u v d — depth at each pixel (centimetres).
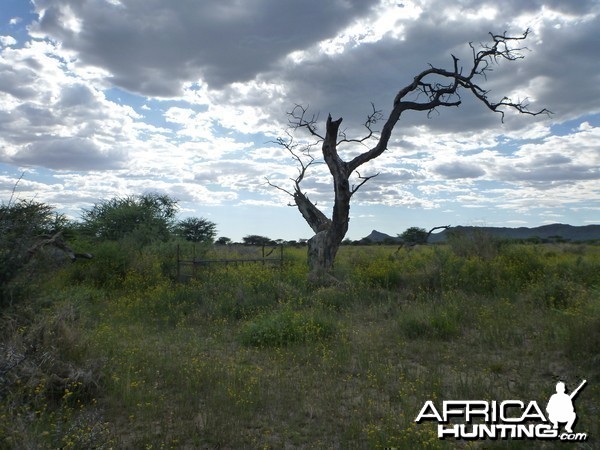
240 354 977
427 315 1141
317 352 967
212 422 630
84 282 1789
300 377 822
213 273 1967
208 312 1396
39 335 756
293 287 1666
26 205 953
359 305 1428
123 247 2058
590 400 686
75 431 546
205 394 738
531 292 1390
